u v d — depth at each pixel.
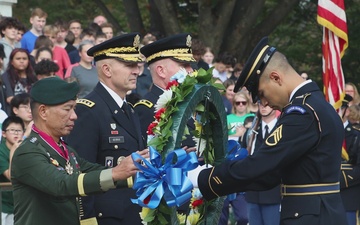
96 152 9.06
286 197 7.87
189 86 7.68
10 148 12.50
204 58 19.36
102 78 9.30
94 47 9.29
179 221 7.85
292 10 28.50
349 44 28.38
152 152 7.35
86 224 8.59
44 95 7.79
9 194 12.22
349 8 28.38
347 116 14.39
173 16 25.42
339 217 7.77
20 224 7.76
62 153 7.91
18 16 31.53
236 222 14.61
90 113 9.06
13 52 14.48
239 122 15.88
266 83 7.89
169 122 7.51
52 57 16.08
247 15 25.42
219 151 8.34
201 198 8.15
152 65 9.92
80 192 7.40
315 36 29.89
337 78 15.96
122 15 33.22
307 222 7.70
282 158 7.57
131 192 9.24
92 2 32.19
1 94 14.09
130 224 9.22
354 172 13.48
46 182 7.47
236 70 19.41
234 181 7.65
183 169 7.40
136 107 9.76
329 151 7.72
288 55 29.52
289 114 7.70
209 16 24.94
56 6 31.78
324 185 7.75
